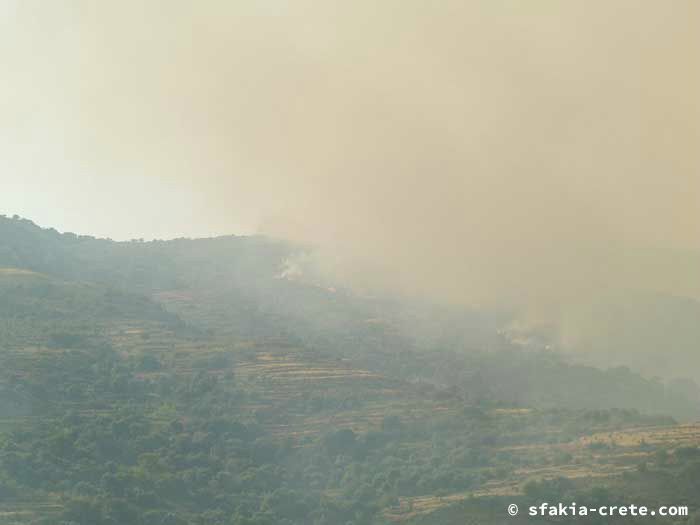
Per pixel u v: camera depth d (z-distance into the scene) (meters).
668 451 151.25
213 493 149.75
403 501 149.75
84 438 155.38
